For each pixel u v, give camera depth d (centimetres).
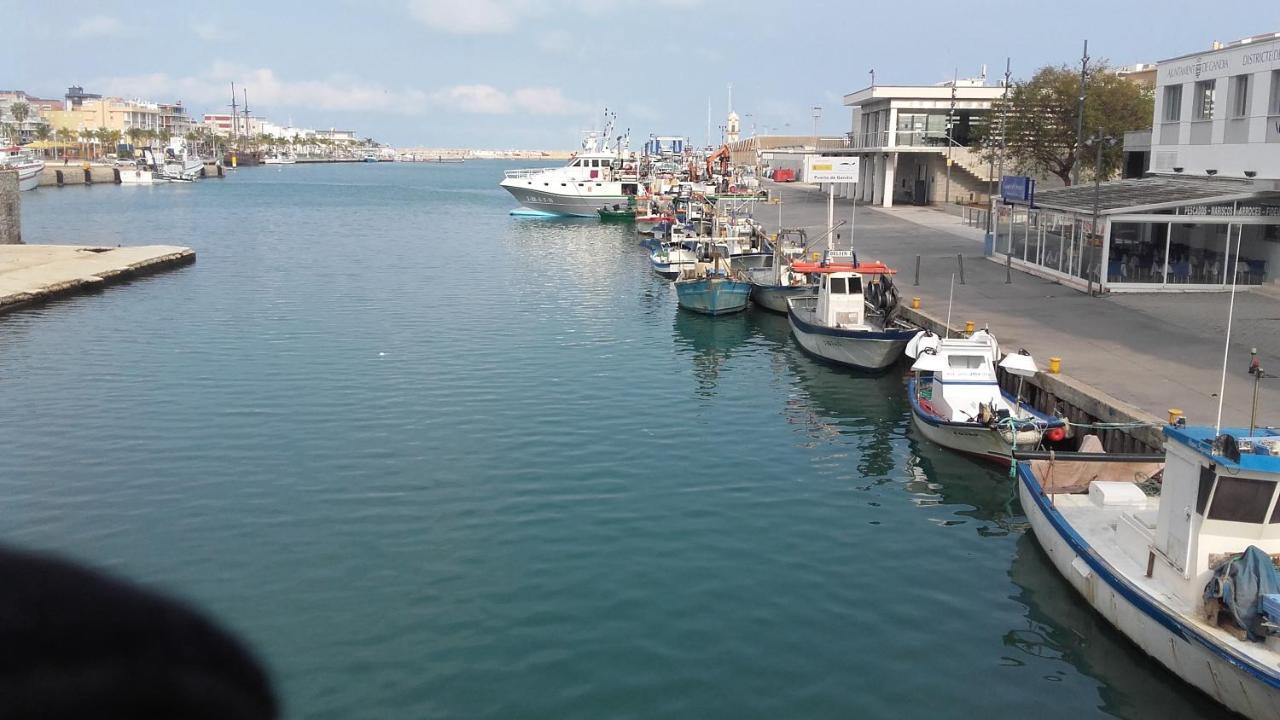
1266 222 3469
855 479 2259
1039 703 1348
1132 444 2083
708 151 9456
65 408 2744
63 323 4075
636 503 2061
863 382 3241
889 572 1756
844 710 1316
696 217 6912
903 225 6538
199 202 12825
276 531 1883
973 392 2522
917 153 8219
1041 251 4244
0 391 2933
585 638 1491
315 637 1477
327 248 7244
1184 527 1426
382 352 3522
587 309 4600
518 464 2294
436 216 10694
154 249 6312
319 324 4075
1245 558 1311
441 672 1385
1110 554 1623
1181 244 3800
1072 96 6206
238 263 6241
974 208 6919
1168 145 4234
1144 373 2469
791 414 2817
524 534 1880
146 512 1977
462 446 2422
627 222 9919
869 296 3844
